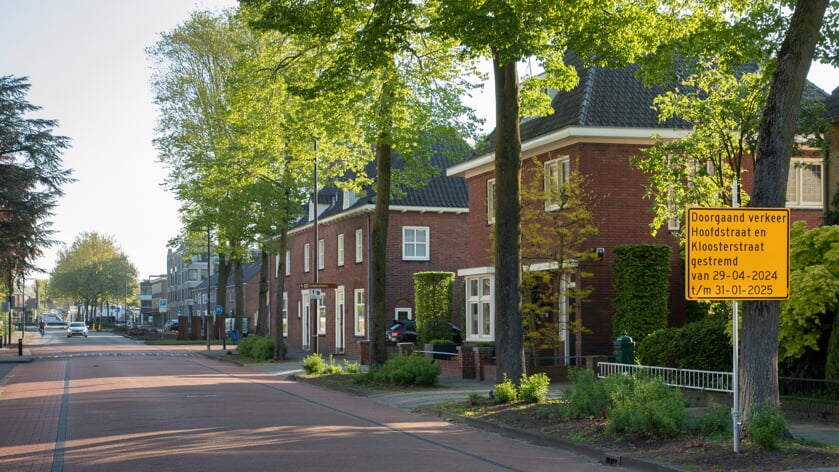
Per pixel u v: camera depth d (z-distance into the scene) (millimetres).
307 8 17969
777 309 11711
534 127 28125
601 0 15586
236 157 36406
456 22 14812
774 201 11750
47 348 56156
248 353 41969
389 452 12078
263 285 46281
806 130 18891
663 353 18484
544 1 14977
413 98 24125
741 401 11828
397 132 23203
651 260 23375
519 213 17641
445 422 16047
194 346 59312
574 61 28844
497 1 14445
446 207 41375
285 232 39031
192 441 13227
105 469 10820
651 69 16406
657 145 20938
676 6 16625
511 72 17469
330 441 13242
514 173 17531
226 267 54219
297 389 24109
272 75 25562
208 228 44438
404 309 40844
